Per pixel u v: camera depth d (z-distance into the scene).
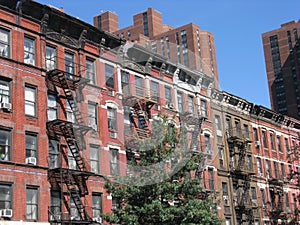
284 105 143.00
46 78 31.17
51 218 28.89
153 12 152.38
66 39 33.25
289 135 58.88
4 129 28.16
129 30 153.62
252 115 52.62
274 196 52.28
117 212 26.39
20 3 30.06
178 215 25.41
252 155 50.62
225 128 47.22
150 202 25.69
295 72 143.50
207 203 27.41
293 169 57.75
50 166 30.19
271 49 149.12
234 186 46.69
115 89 35.16
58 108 31.58
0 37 29.31
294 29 146.62
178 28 146.50
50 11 31.56
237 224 45.22
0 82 28.66
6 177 27.25
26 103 29.69
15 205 27.27
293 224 50.47
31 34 30.91
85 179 31.39
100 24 151.88
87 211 31.08
